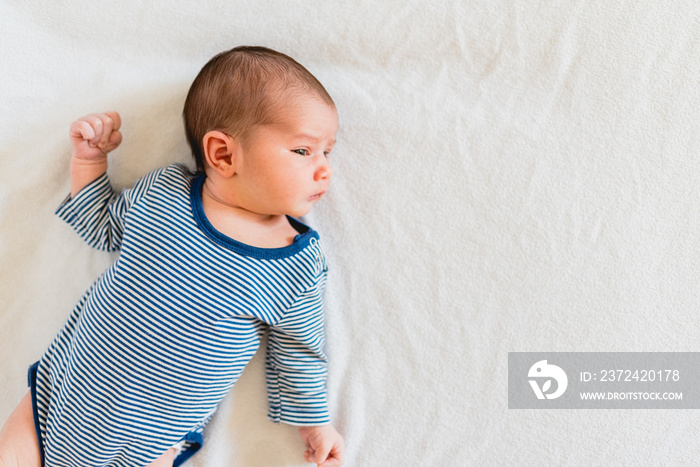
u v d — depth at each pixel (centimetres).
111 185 109
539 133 108
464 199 109
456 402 110
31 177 108
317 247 102
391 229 110
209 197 100
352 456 111
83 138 100
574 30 106
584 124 107
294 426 111
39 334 111
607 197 108
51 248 110
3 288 110
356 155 110
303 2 106
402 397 111
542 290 109
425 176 109
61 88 107
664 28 105
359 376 111
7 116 107
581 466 109
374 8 106
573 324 108
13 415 102
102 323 96
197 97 97
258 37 107
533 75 107
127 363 95
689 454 108
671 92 106
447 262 109
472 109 108
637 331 108
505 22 106
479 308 109
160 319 94
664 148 107
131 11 106
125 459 100
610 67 106
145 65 108
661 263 108
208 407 102
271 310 98
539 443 109
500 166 108
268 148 93
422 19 106
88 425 97
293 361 106
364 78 108
